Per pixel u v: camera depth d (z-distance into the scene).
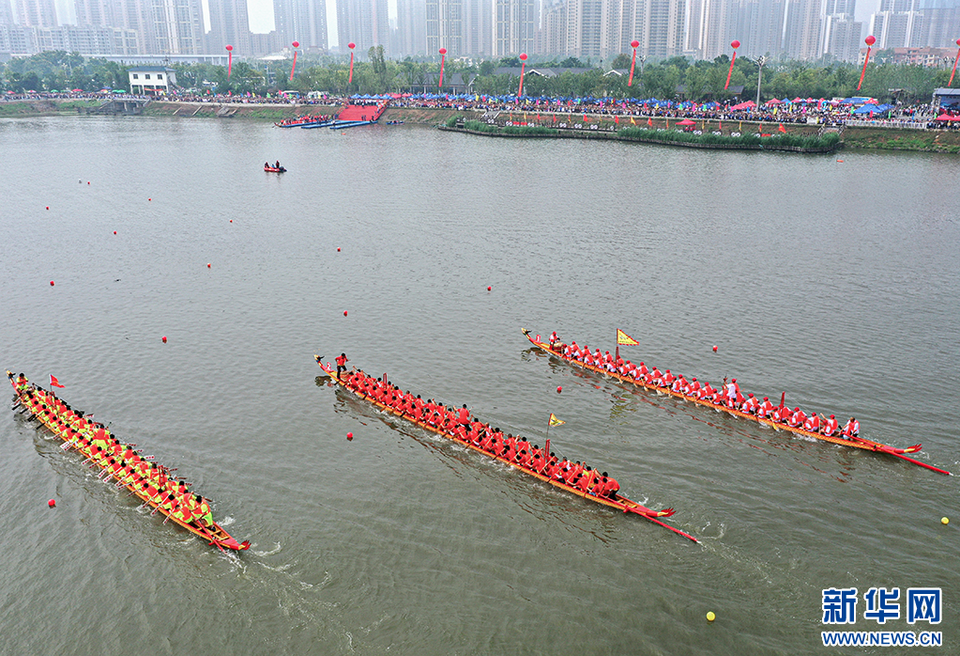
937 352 65.38
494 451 50.09
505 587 38.72
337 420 54.94
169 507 43.78
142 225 111.25
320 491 46.47
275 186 144.00
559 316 74.31
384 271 88.81
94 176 154.25
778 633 35.84
